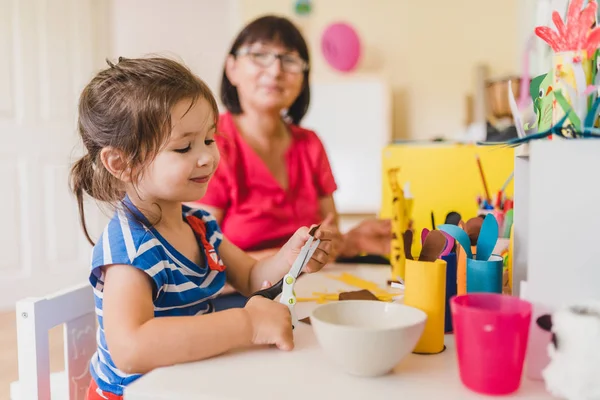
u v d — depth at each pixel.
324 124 3.13
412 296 0.59
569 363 0.44
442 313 0.58
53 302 0.76
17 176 2.78
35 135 2.81
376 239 1.16
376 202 3.12
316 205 1.34
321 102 3.13
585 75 0.56
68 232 2.93
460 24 3.17
